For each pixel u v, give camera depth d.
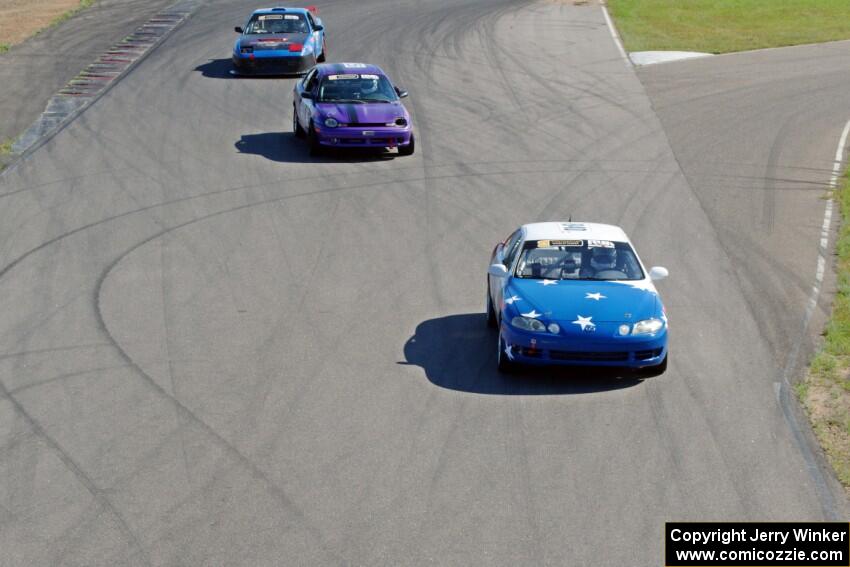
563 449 34.94
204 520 30.28
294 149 80.81
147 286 52.59
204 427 36.72
